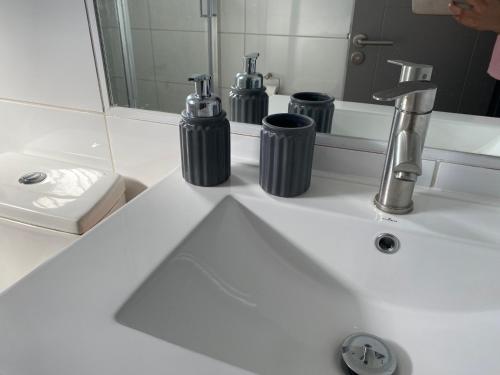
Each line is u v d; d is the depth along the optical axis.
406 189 0.56
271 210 0.60
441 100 0.60
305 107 0.69
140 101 0.79
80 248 0.48
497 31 0.54
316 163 0.69
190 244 0.51
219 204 0.60
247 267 0.57
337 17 0.61
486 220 0.55
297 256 0.60
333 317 0.55
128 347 0.35
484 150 0.60
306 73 0.67
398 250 0.54
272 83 0.70
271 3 0.65
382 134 0.64
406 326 0.53
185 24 0.70
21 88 0.85
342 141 0.66
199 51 0.71
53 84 0.82
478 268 0.51
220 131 0.61
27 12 0.76
